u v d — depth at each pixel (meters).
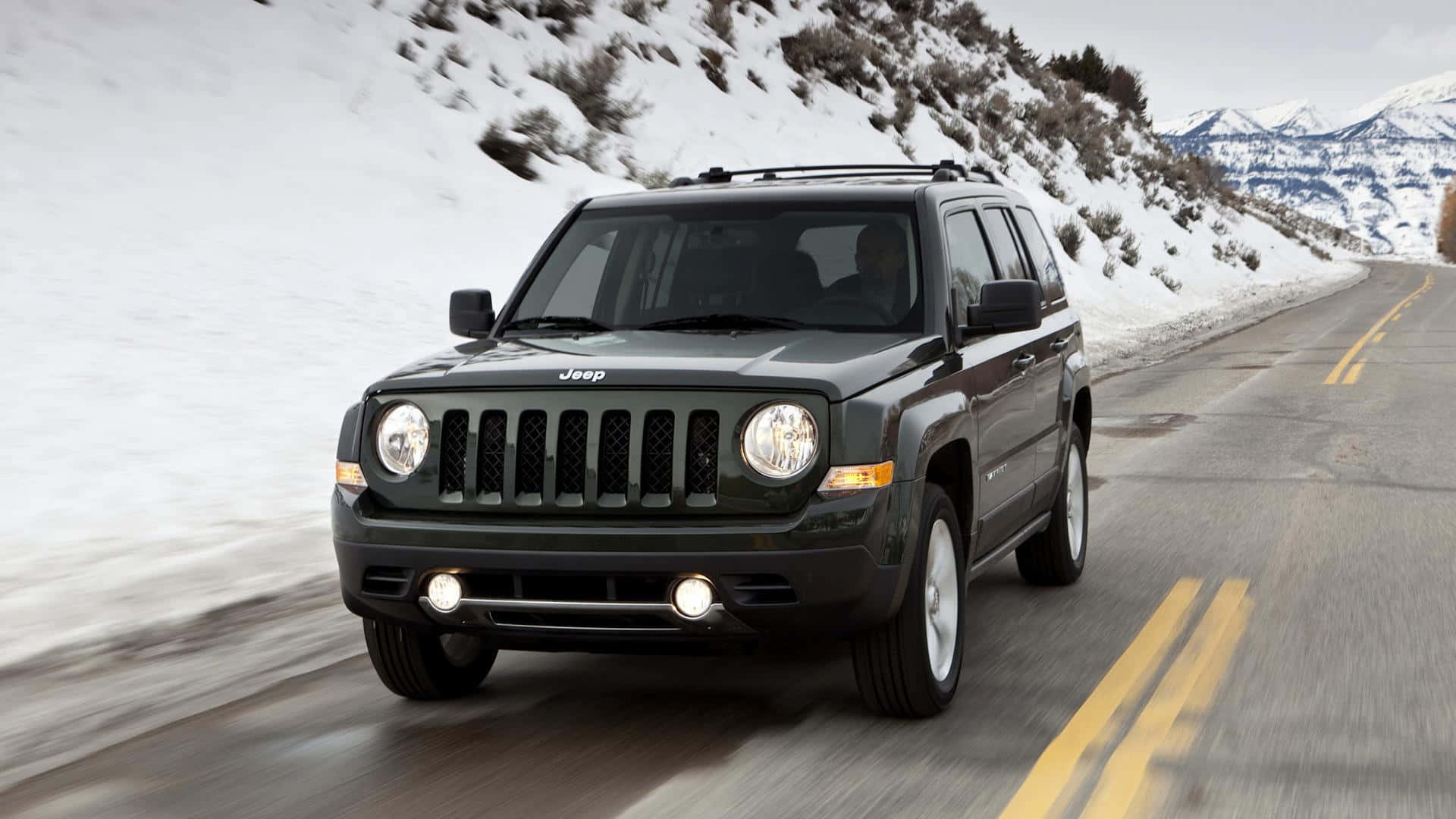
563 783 4.59
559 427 4.82
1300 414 15.05
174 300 13.73
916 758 4.79
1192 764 4.71
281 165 17.69
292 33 20.81
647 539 4.64
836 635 4.81
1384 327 28.16
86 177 15.73
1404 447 12.49
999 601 7.27
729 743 4.99
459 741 5.07
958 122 39.38
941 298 5.77
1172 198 56.59
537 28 26.80
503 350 5.47
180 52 19.02
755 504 4.68
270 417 11.36
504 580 4.83
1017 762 4.75
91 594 7.03
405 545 4.89
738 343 5.36
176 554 7.80
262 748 5.03
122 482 9.24
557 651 5.06
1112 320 30.55
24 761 4.92
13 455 9.45
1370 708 5.34
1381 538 8.69
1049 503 7.23
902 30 45.75
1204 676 5.79
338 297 15.20
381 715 5.41
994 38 55.56
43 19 18.34
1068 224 36.50
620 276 6.22
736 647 4.83
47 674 5.97
